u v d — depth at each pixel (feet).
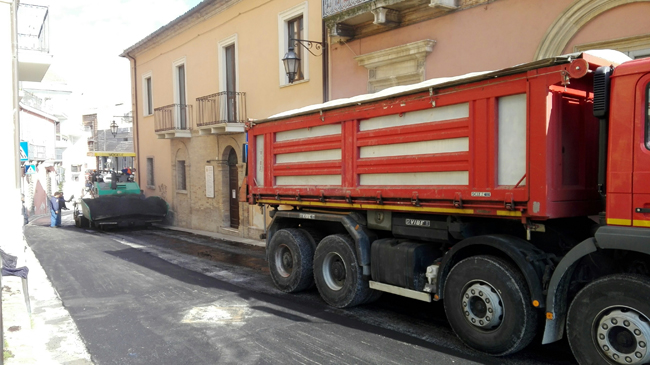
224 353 16.61
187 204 63.05
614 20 22.03
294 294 25.05
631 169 12.82
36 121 113.09
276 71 45.03
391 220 19.99
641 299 12.06
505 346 14.94
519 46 25.94
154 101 71.36
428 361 15.26
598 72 13.60
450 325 17.46
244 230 50.29
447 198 17.06
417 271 18.45
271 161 26.45
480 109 15.96
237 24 50.55
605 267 14.19
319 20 39.58
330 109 21.97
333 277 22.53
